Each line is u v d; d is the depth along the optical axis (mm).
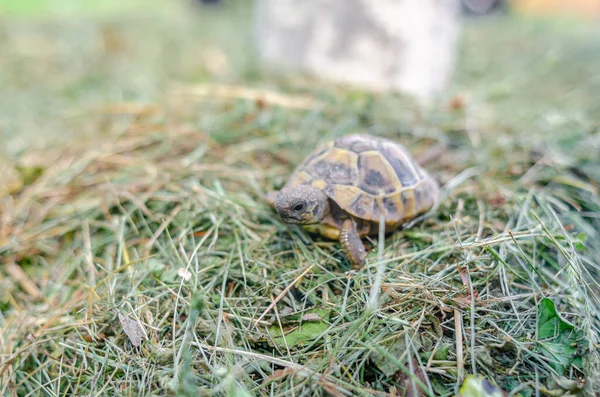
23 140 408
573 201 291
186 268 249
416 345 207
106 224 297
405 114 417
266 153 356
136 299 243
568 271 234
